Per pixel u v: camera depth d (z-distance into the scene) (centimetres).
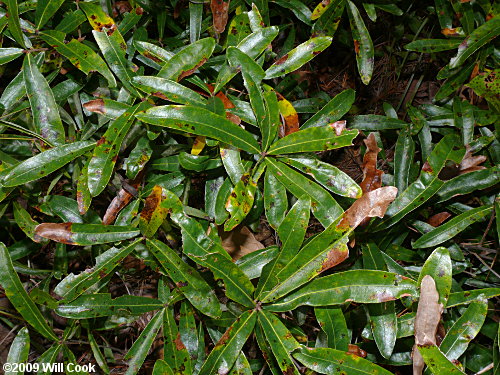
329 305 34
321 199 33
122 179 38
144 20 44
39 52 36
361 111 63
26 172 33
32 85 35
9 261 33
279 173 34
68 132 39
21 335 36
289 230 32
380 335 34
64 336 37
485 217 45
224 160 35
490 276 46
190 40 41
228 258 32
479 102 51
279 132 36
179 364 35
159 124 31
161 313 37
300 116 52
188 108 32
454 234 39
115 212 37
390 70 62
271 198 34
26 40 36
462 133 45
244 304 32
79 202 34
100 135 40
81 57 35
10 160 36
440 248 31
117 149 33
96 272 34
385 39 62
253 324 32
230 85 42
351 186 33
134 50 40
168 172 42
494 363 35
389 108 52
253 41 36
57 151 34
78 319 38
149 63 39
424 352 29
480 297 33
